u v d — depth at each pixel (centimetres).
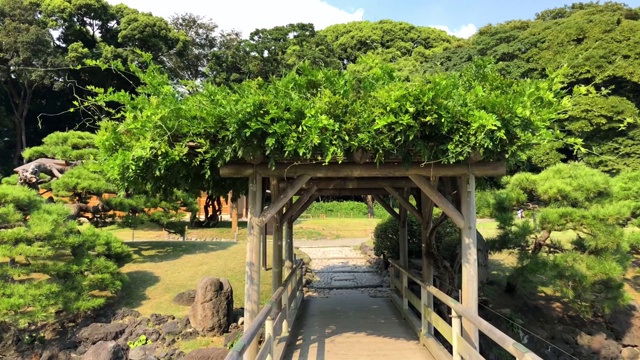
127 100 354
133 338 600
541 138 338
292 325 554
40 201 702
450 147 323
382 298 768
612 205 677
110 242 721
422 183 399
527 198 754
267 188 607
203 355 523
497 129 317
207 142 341
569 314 773
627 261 671
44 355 560
